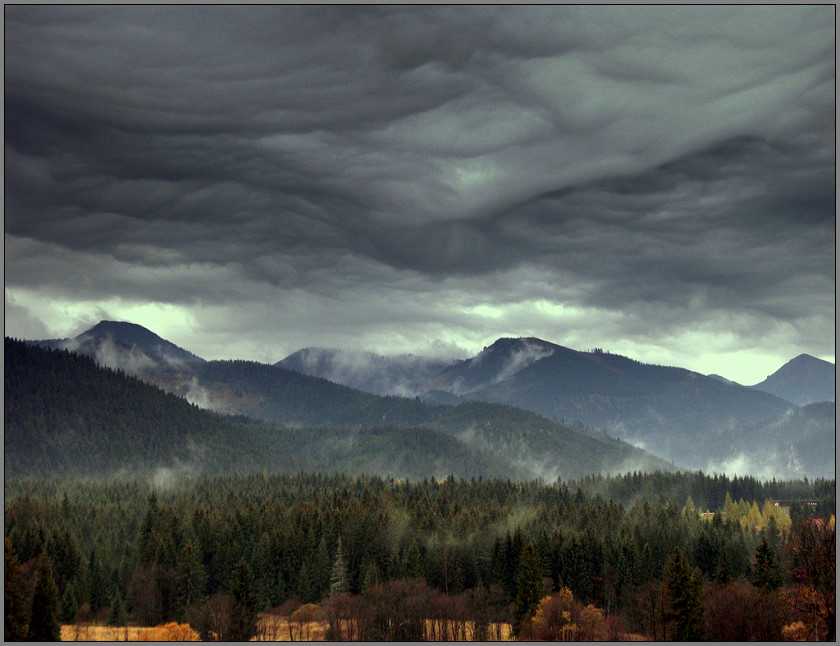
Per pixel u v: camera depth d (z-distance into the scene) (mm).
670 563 129875
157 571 180125
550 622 144500
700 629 124125
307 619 170750
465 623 157625
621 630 150250
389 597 163000
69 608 160000
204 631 155125
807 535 121750
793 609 118750
